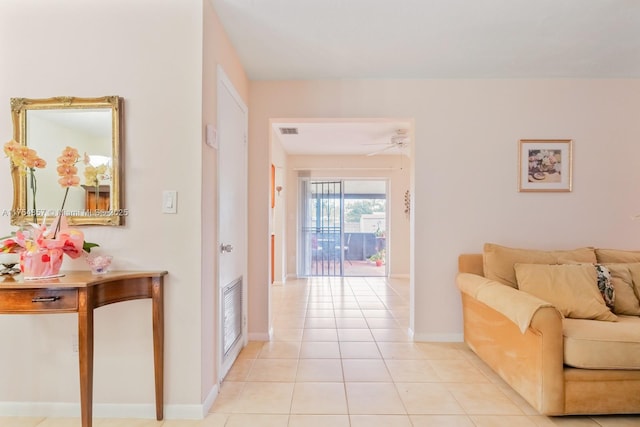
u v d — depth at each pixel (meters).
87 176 1.87
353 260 6.73
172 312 1.88
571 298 2.18
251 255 3.07
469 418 1.88
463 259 2.90
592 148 3.03
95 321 1.90
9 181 1.91
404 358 2.68
